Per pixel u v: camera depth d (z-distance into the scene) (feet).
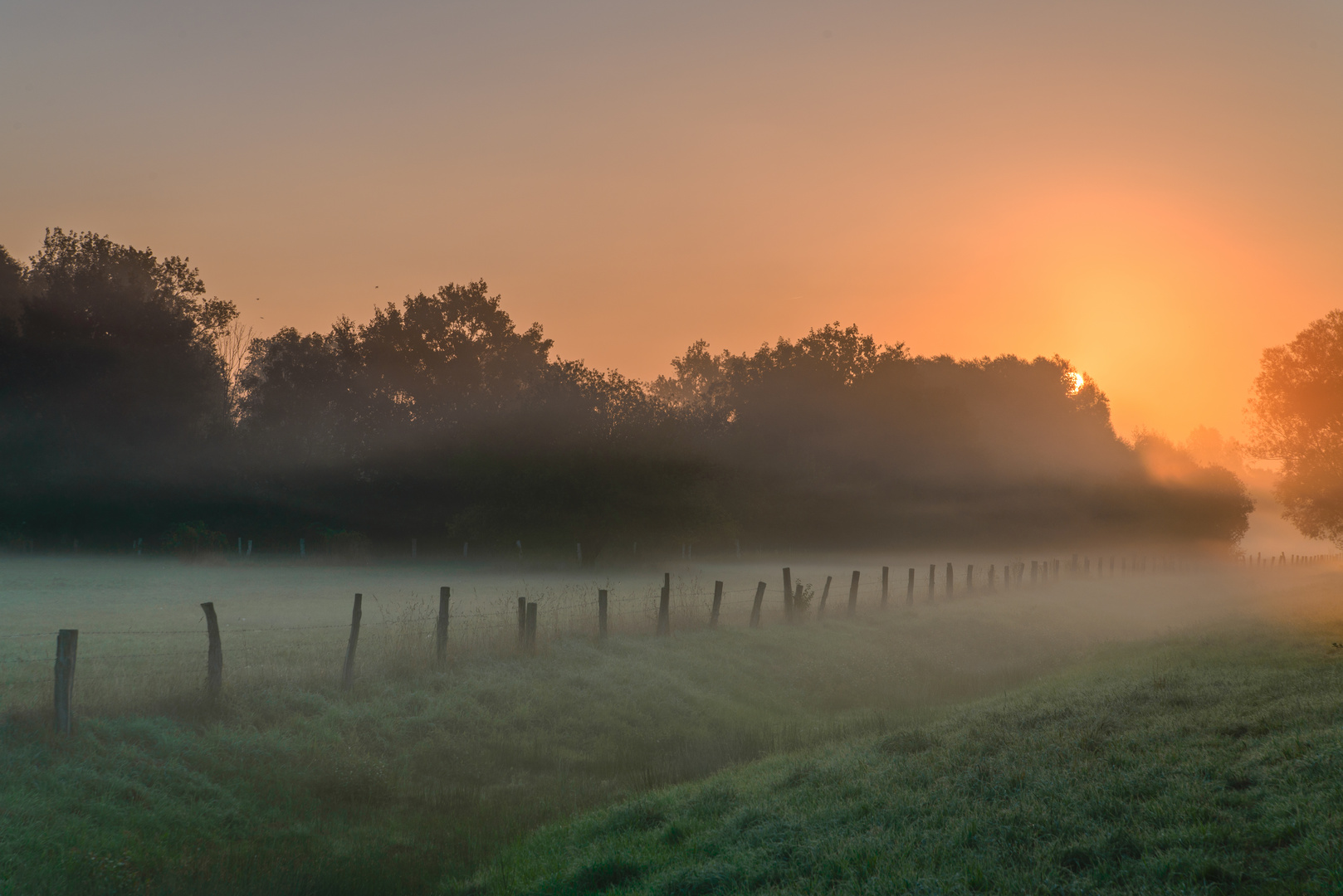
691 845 29.07
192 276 253.85
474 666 55.21
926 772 31.19
